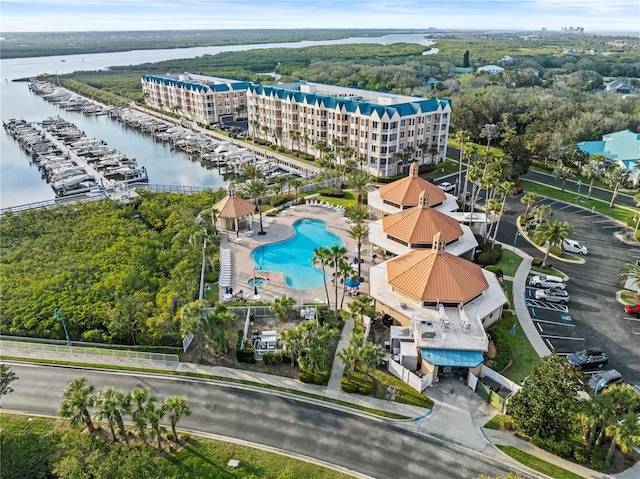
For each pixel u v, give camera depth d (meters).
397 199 81.75
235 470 36.81
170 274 66.12
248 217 83.12
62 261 69.94
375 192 90.44
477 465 37.25
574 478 35.94
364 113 110.44
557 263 70.19
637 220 82.06
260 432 40.66
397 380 46.75
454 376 47.34
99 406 36.34
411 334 50.47
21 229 82.06
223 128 170.50
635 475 36.12
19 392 46.03
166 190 107.06
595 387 44.03
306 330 45.94
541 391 38.03
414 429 40.81
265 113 146.38
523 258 71.81
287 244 78.56
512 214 89.56
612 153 114.44
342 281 55.47
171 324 52.12
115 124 197.25
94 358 51.12
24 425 41.84
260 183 85.12
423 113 113.56
